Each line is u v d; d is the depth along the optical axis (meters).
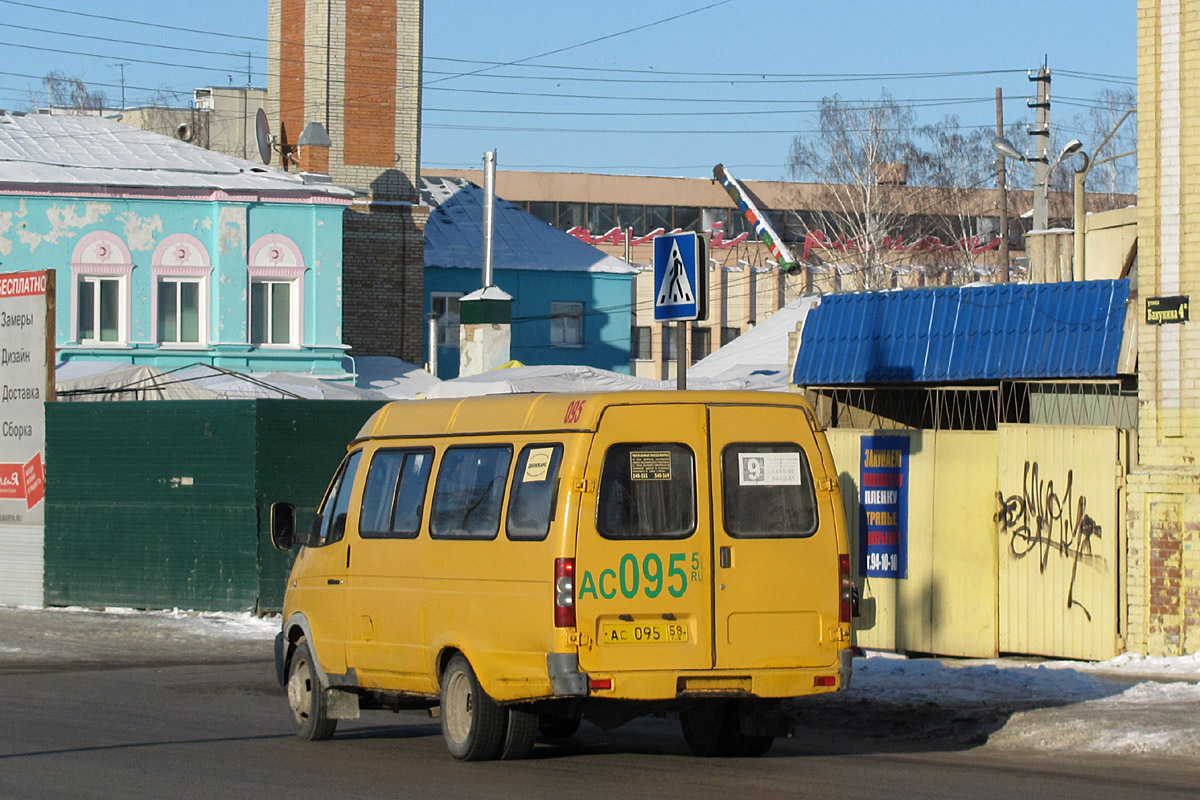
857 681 24.86
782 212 175.50
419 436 20.16
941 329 32.09
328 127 76.44
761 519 17.92
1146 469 27.53
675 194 176.12
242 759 19.23
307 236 63.66
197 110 117.56
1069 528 28.23
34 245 60.19
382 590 20.05
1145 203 27.83
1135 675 25.22
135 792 16.64
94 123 70.81
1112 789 16.56
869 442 30.95
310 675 21.50
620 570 17.30
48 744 20.42
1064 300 30.42
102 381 50.41
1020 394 33.28
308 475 39.41
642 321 114.19
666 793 16.44
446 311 104.19
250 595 38.97
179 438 40.25
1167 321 27.47
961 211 122.12
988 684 24.14
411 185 77.94
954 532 29.73
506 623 17.84
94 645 34.00
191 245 62.19
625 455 17.53
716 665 17.52
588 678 17.08
